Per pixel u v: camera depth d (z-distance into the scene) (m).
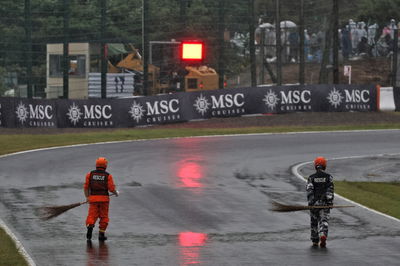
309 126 103.50
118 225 40.53
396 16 165.50
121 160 69.56
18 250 33.28
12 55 192.50
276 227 40.34
